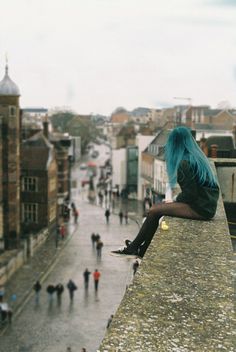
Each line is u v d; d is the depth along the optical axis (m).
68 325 33.81
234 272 5.16
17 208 57.66
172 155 7.20
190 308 4.24
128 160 95.19
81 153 170.38
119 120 169.50
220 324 3.98
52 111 126.25
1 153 55.81
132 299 4.37
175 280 4.86
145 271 5.09
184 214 7.19
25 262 50.78
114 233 62.78
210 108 114.94
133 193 95.94
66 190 87.31
